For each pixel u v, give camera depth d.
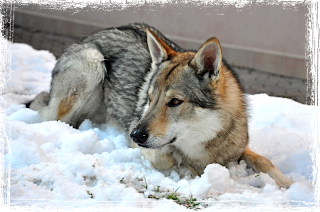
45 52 7.71
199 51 3.16
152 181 3.13
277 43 9.59
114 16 11.04
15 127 3.48
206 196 2.90
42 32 11.36
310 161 3.61
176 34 10.64
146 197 2.70
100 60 4.48
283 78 9.41
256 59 9.84
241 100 3.64
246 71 9.77
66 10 11.31
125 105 4.26
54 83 4.51
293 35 9.36
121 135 4.23
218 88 3.33
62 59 4.63
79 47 4.64
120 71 4.39
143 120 3.18
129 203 2.49
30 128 3.78
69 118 4.56
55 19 11.37
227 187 3.13
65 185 2.61
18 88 5.86
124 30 4.72
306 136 4.39
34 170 2.79
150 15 10.77
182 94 3.18
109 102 4.53
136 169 3.37
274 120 4.93
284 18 9.38
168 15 10.59
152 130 3.12
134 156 3.66
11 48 7.59
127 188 2.63
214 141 3.43
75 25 11.20
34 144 3.14
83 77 4.41
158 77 3.37
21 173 2.70
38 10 11.57
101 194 2.48
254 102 5.82
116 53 4.50
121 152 3.56
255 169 3.54
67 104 4.46
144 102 3.88
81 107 4.55
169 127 3.19
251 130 4.57
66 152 3.31
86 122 4.56
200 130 3.32
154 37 3.57
